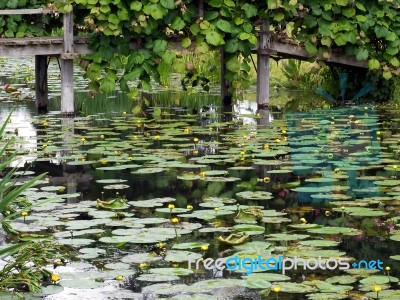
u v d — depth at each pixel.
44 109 11.30
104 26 10.17
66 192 6.48
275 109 11.16
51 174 7.13
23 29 10.70
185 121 10.16
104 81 10.34
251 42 10.53
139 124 9.85
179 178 6.97
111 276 4.54
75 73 16.64
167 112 11.05
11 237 5.28
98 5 10.27
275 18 10.83
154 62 10.53
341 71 12.35
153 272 4.59
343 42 11.03
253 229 5.41
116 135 9.09
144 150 8.12
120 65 10.40
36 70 11.38
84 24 10.36
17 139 8.73
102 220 5.62
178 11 10.53
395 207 6.04
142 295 4.25
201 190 6.54
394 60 11.33
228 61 10.80
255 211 5.80
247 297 4.21
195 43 10.76
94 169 7.32
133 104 11.97
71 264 4.76
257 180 6.89
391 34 11.20
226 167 7.43
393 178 6.81
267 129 9.29
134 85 14.34
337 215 5.84
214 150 8.12
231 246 5.08
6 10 10.25
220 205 6.00
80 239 5.19
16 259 4.77
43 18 10.81
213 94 13.14
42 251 4.82
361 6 11.09
